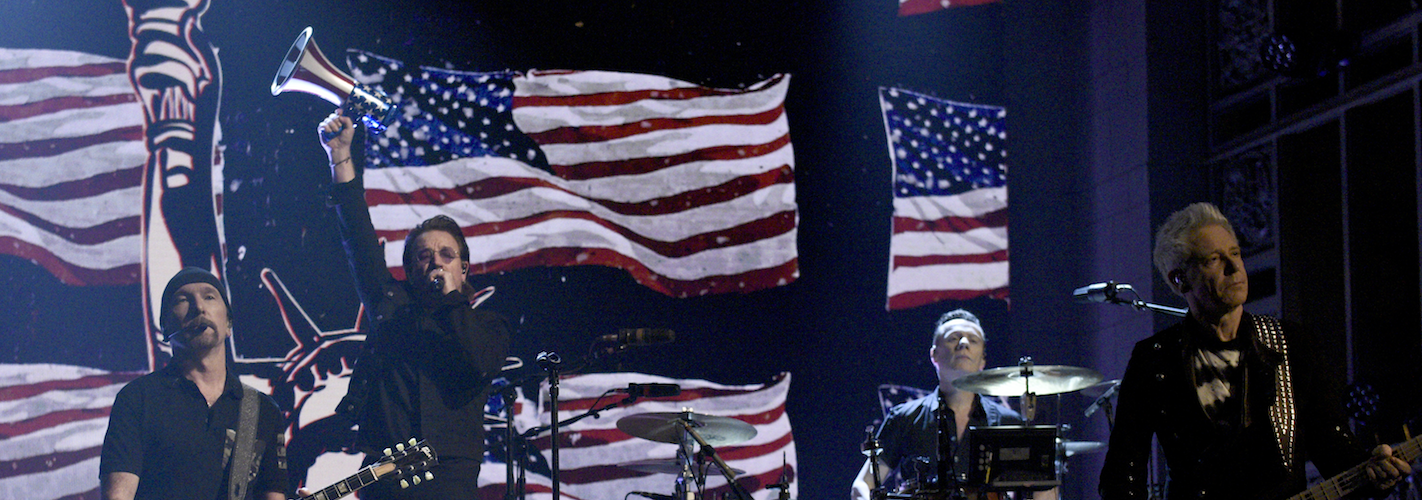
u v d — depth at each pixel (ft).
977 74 33.24
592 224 30.30
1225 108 31.04
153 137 28.22
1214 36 31.60
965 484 16.03
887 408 30.73
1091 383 21.79
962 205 32.27
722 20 31.99
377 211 29.14
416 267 18.19
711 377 30.09
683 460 23.32
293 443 27.58
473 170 29.89
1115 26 33.01
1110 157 32.65
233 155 28.53
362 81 29.50
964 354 23.47
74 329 27.09
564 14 31.17
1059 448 19.77
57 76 28.02
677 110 31.27
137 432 16.65
